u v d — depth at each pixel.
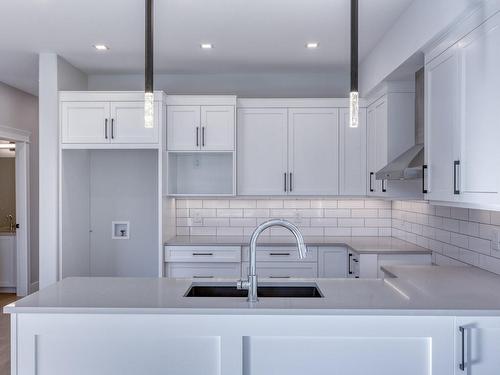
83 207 4.34
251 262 1.93
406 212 4.03
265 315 1.80
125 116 3.86
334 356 1.82
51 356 1.85
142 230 4.51
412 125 3.47
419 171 2.67
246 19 3.08
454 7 2.16
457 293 2.05
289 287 2.33
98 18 3.06
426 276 2.47
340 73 4.48
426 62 2.66
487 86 1.93
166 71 4.39
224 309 1.79
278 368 1.82
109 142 3.86
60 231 3.83
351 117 2.17
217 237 4.35
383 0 2.75
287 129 4.12
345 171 4.12
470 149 2.08
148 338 1.83
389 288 2.16
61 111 3.86
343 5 2.85
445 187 2.35
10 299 5.29
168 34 3.36
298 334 1.80
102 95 3.86
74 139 3.85
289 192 4.12
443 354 1.78
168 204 4.15
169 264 3.96
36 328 1.83
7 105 4.98
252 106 4.13
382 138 3.62
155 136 3.86
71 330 1.83
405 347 1.81
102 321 1.83
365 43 3.58
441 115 2.42
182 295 2.03
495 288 2.16
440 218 3.28
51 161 3.80
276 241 4.09
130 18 3.06
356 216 4.46
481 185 1.98
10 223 6.64
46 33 3.34
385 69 3.36
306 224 4.47
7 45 3.61
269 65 4.20
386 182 3.55
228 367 1.81
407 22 2.86
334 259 3.97
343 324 1.79
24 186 5.40
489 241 2.58
